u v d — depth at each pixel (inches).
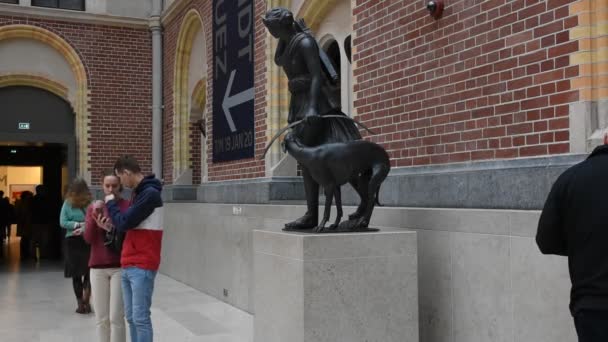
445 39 211.8
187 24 505.4
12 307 351.3
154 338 273.1
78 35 553.9
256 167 359.9
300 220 192.2
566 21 165.9
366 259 173.5
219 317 318.3
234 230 349.7
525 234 160.1
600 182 111.0
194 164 532.7
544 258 154.6
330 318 168.7
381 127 246.7
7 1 538.6
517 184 177.3
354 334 171.3
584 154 158.6
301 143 186.4
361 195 190.5
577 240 112.3
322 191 294.7
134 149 571.8
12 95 546.0
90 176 553.3
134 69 573.9
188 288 414.6
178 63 528.7
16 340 272.4
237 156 387.2
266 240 186.2
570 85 164.4
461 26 204.4
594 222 109.6
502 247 167.0
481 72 195.6
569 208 114.3
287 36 192.2
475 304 175.9
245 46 374.6
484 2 194.7
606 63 159.0
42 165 653.3
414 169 226.1
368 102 255.3
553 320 152.1
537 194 170.4
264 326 187.5
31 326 300.4
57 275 494.0
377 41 249.6
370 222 223.8
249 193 356.2
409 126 229.9
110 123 563.8
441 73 213.6
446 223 187.3
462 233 180.9
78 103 554.9
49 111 559.5
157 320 311.4
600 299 107.4
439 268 189.6
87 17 552.1
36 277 482.0
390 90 241.0
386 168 187.3
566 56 165.8
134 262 198.1
